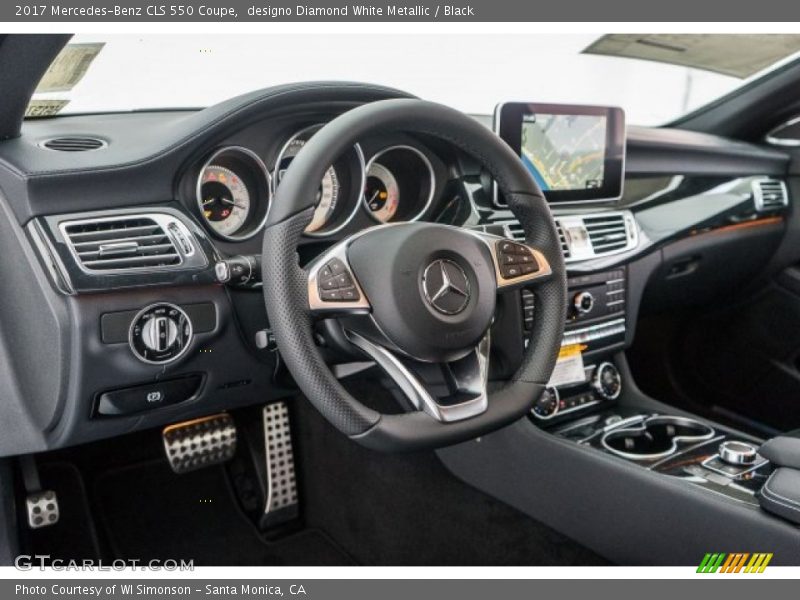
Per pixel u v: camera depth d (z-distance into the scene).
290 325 0.95
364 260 0.98
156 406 1.15
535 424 1.53
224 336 1.16
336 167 1.26
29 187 1.02
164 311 1.09
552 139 1.53
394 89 1.27
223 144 1.16
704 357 2.22
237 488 1.70
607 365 1.71
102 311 1.05
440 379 1.04
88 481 1.59
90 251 1.04
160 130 1.20
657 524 1.32
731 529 1.22
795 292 2.03
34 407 1.14
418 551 1.58
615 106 1.62
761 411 2.12
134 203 1.09
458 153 1.38
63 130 1.26
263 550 1.62
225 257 1.16
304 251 1.28
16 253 1.06
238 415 1.68
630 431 1.57
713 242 1.89
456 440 1.01
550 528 1.48
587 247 1.59
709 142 2.06
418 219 1.40
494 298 1.03
